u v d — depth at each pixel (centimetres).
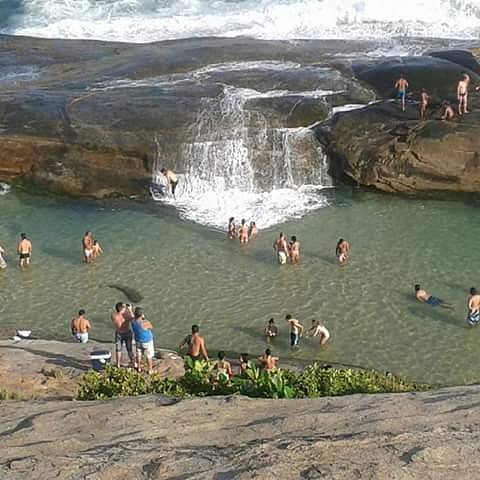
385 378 1606
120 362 1956
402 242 2931
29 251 2805
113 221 3120
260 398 1155
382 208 3194
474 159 3169
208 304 2588
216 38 4619
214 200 3284
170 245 2938
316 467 846
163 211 3197
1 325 2488
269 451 886
